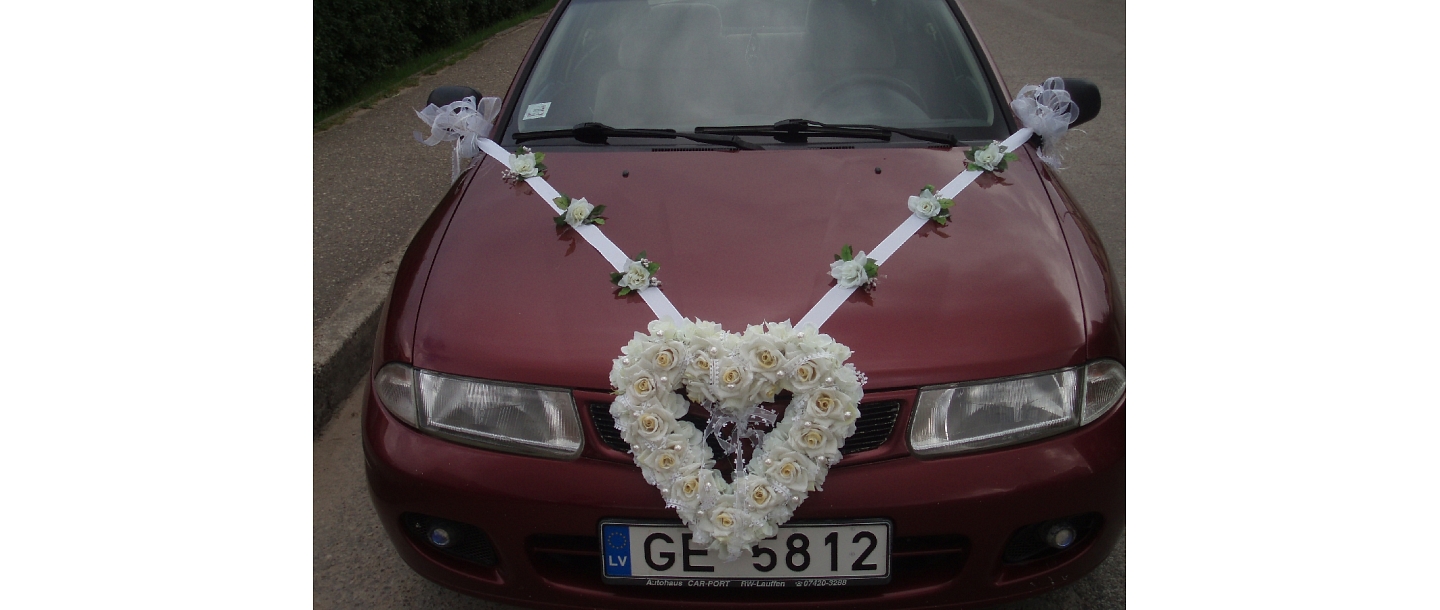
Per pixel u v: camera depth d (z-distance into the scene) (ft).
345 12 22.15
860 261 6.03
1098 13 37.22
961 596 5.80
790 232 6.52
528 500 5.65
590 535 5.67
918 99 8.41
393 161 17.95
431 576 6.23
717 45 8.87
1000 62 27.04
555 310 5.98
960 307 5.88
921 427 5.55
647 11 9.36
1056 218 6.93
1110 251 13.52
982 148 7.78
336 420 10.29
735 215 6.75
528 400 5.70
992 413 5.62
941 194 6.98
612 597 5.82
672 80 8.62
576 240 6.59
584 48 9.12
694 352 5.48
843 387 5.41
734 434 5.54
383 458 6.02
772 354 5.38
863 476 5.50
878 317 5.79
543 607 5.97
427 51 28.14
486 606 7.64
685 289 6.01
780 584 5.69
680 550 5.62
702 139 7.91
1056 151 8.47
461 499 5.77
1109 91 23.41
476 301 6.16
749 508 5.37
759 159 7.55
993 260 6.30
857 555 5.58
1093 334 5.94
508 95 8.91
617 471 5.59
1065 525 5.83
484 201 7.32
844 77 8.54
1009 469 5.58
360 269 12.89
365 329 11.23
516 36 31.58
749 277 6.08
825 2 9.20
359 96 23.00
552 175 7.52
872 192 7.04
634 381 5.44
